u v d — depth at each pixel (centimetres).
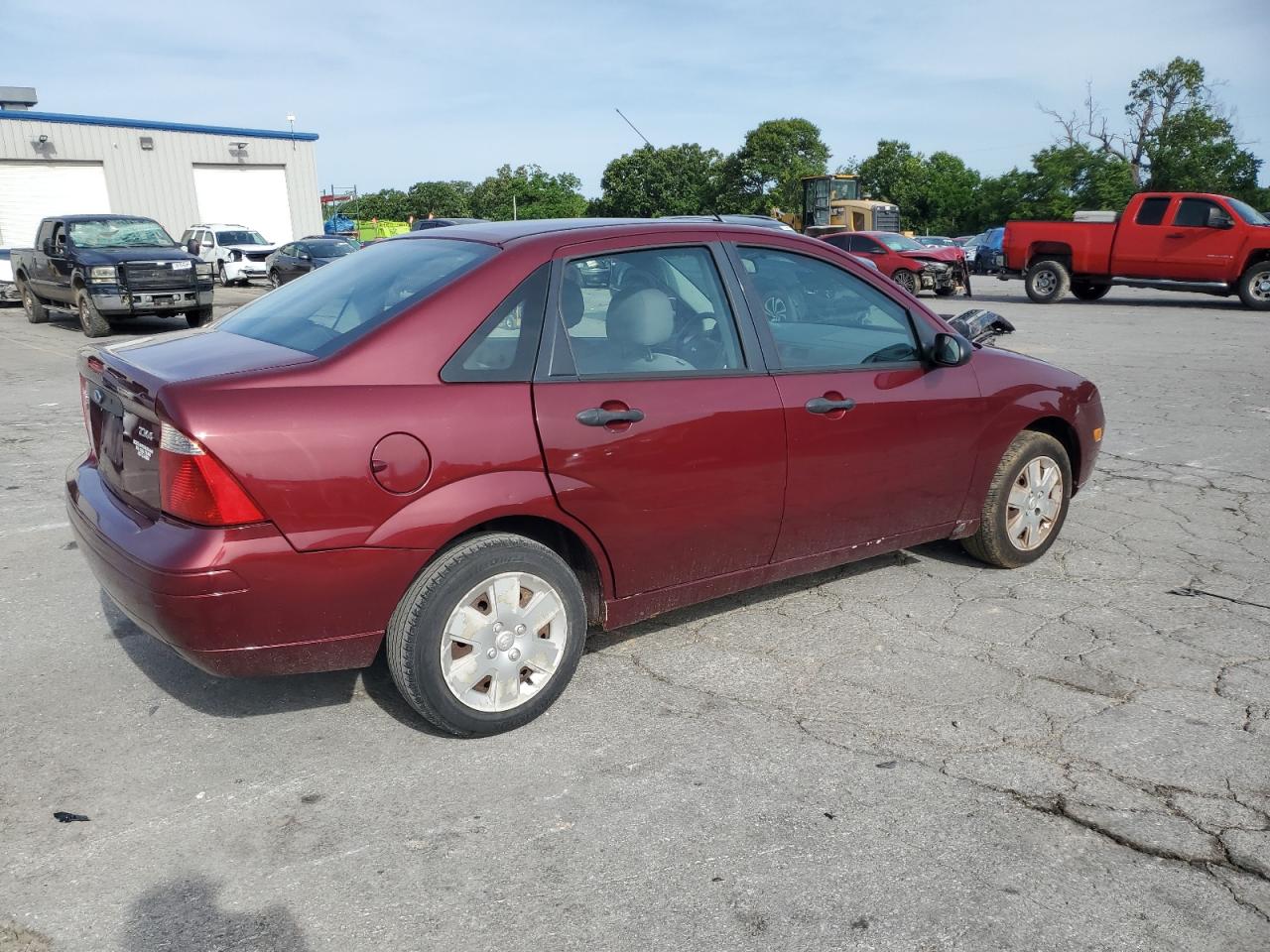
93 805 291
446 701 315
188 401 276
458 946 235
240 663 290
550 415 319
